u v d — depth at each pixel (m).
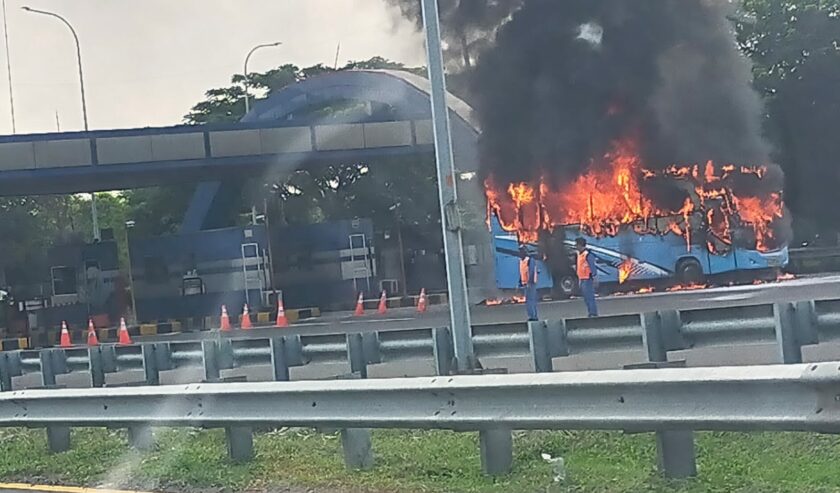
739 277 37.88
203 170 45.72
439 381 8.19
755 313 11.16
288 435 11.61
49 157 42.31
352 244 43.72
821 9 44.66
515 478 8.39
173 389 10.03
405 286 51.16
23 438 13.20
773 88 44.97
